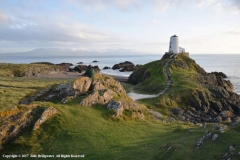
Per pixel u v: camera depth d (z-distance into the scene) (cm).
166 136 3184
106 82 5300
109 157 2578
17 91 8412
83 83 4662
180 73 10281
